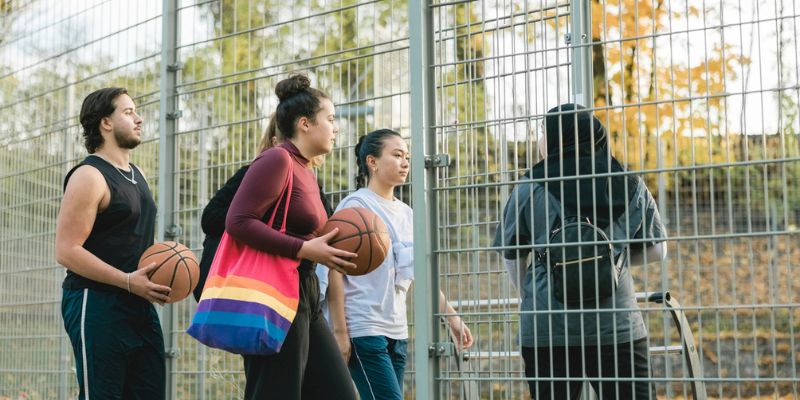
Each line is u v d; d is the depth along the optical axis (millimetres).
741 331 8508
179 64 6094
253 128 5793
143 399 4727
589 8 5562
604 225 4352
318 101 4188
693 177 4074
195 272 4617
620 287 4285
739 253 9078
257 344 3803
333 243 3990
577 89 5402
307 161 4227
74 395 6500
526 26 4559
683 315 4227
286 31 6066
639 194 4316
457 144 4934
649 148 9969
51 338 6707
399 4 8578
